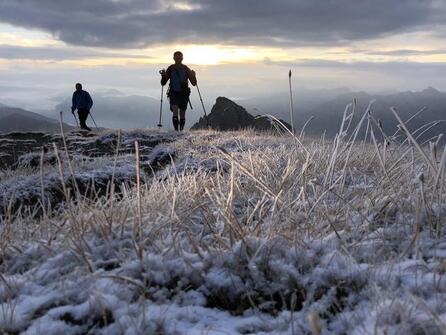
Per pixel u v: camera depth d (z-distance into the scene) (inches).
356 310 101.8
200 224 152.6
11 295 113.0
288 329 100.7
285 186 178.7
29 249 132.4
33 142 688.4
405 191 154.3
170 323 101.5
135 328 97.1
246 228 136.4
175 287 115.2
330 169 168.6
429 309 88.4
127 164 418.0
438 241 129.0
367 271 110.3
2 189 308.0
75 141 671.8
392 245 128.2
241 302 112.0
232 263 117.6
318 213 149.0
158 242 129.2
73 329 100.1
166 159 464.1
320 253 121.7
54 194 309.0
